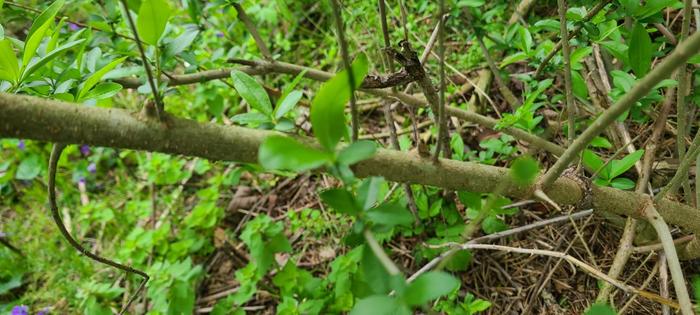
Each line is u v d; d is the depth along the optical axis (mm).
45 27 343
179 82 497
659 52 482
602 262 549
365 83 401
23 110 279
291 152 195
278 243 638
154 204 812
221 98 784
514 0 646
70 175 928
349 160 213
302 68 531
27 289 810
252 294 628
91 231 856
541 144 507
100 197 898
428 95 441
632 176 564
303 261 691
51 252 813
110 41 554
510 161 610
